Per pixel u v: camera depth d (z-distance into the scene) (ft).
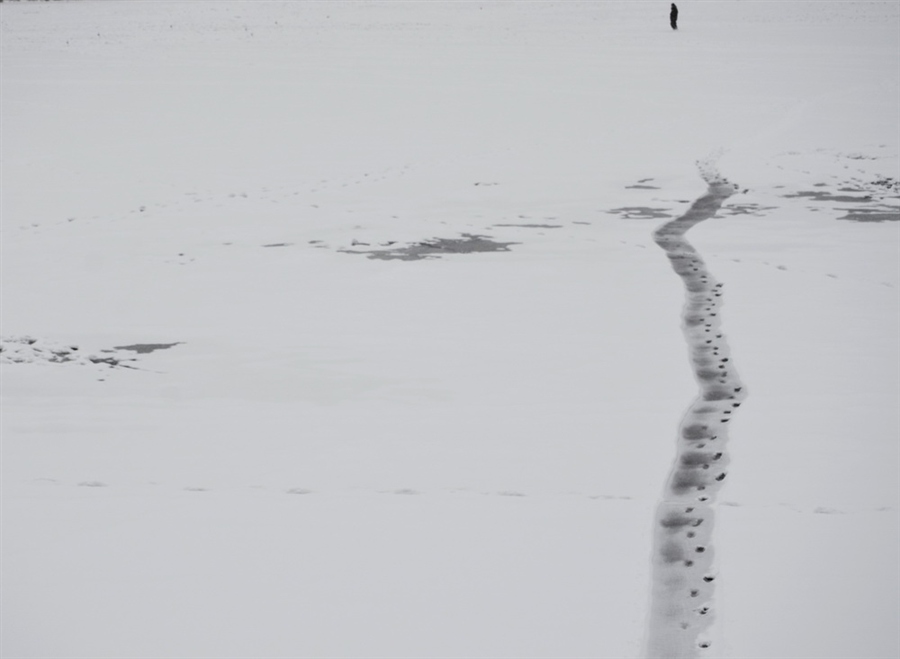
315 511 21.43
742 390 28.89
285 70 134.62
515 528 20.34
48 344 35.81
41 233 55.72
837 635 16.14
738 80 120.98
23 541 20.18
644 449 24.59
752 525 20.17
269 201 63.41
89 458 25.02
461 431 26.32
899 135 82.33
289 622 16.87
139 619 17.11
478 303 39.83
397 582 18.16
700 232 53.01
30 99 110.63
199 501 22.11
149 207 62.44
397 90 115.96
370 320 37.91
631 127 92.53
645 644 15.99
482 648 15.97
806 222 54.90
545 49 159.53
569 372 31.12
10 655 16.03
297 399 29.60
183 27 201.87
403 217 58.23
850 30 178.19
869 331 34.73
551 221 56.90
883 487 21.88
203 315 39.27
